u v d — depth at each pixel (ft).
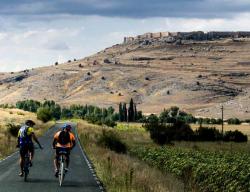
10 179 92.73
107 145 207.72
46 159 144.36
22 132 90.12
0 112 607.37
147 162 154.92
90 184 87.81
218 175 90.38
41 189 79.51
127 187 77.66
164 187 84.89
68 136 86.43
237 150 250.78
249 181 83.35
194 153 156.56
